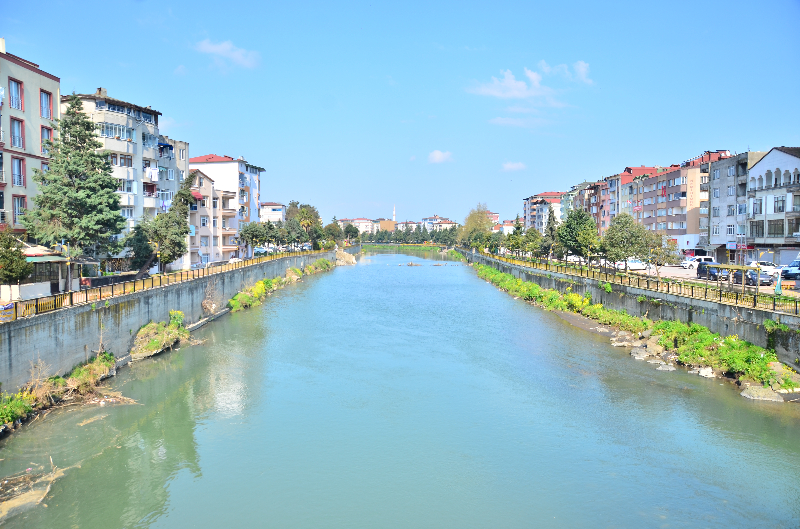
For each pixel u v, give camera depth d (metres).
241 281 65.88
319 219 186.75
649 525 18.84
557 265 73.38
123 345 35.62
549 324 51.69
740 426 25.80
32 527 18.47
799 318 28.48
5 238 29.72
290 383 33.53
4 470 21.70
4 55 39.16
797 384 28.23
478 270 114.12
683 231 89.25
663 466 22.72
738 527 18.64
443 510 19.95
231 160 104.25
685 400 29.14
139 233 52.28
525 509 19.91
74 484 21.23
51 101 45.09
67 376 29.02
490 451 24.41
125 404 28.98
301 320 53.81
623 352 39.75
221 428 26.78
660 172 113.69
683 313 39.28
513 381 33.66
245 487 21.50
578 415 28.08
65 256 38.22
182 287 46.22
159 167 70.06
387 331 48.56
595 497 20.62
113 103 60.00
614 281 52.28
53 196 38.31
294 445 25.06
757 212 66.25
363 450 24.61
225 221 87.75
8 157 39.69
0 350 23.88
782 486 21.00
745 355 31.38
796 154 59.31
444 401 30.45
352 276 106.44
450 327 50.44
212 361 37.78
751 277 45.44
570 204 159.12
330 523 19.16
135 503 20.12
